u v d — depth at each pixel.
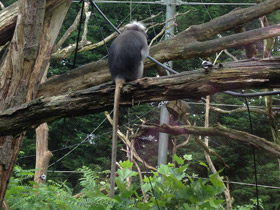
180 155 20.66
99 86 5.12
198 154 19.83
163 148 13.75
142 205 6.69
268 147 9.21
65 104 5.10
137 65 6.74
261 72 4.59
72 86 8.25
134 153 10.57
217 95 21.98
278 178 19.05
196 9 23.16
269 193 19.27
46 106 5.13
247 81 4.61
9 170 6.39
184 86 4.79
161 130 9.63
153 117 22.20
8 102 6.37
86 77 8.33
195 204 6.77
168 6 14.45
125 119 22.62
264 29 8.71
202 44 8.84
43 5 6.48
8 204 6.46
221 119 22.06
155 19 24.64
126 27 7.49
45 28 7.01
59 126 23.08
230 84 4.68
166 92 4.86
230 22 9.02
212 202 6.77
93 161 22.22
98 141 22.22
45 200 6.70
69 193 7.22
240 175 20.25
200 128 9.52
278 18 22.22
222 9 23.41
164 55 8.88
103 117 22.58
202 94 4.82
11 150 6.37
